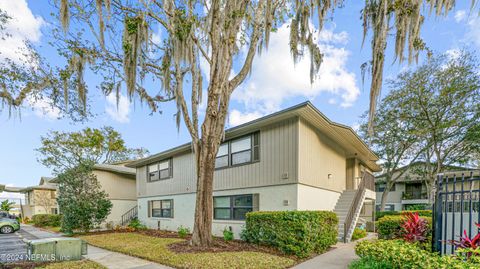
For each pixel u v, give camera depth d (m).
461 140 16.41
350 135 11.37
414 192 27.30
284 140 9.29
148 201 16.59
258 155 10.04
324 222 7.66
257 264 5.75
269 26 8.16
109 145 27.86
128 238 11.00
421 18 6.02
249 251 7.10
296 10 8.16
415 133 16.73
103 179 17.81
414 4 5.45
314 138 10.16
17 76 7.17
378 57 5.67
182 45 7.60
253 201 9.93
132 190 19.36
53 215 21.94
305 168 9.27
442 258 3.50
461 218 4.47
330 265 5.84
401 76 17.12
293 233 6.85
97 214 15.00
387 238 7.68
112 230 15.00
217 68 8.02
